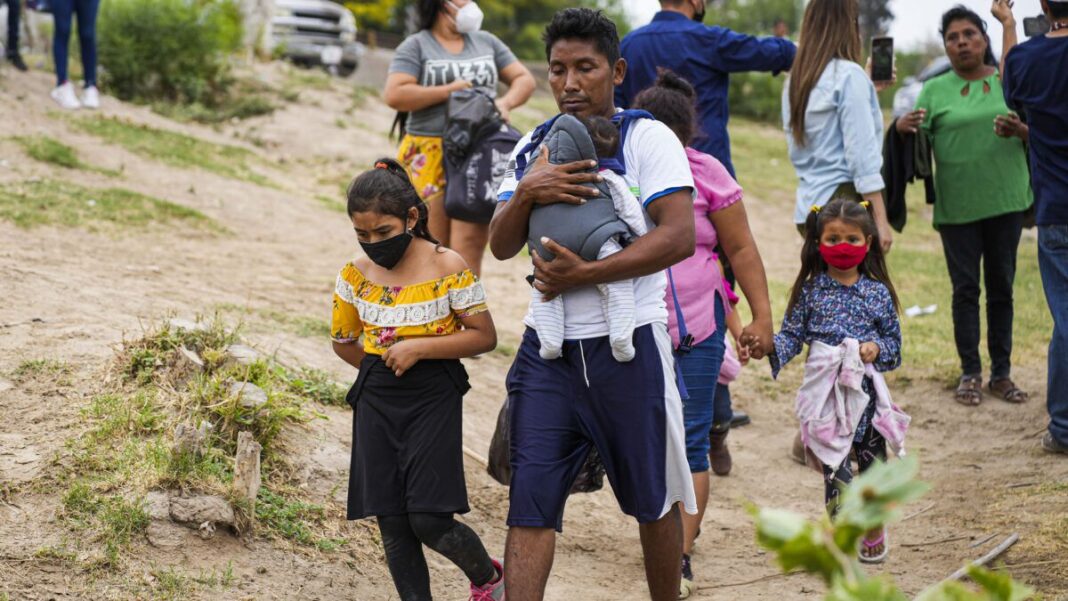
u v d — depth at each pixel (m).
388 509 3.53
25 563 3.43
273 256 8.01
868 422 4.73
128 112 11.39
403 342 3.49
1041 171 5.60
